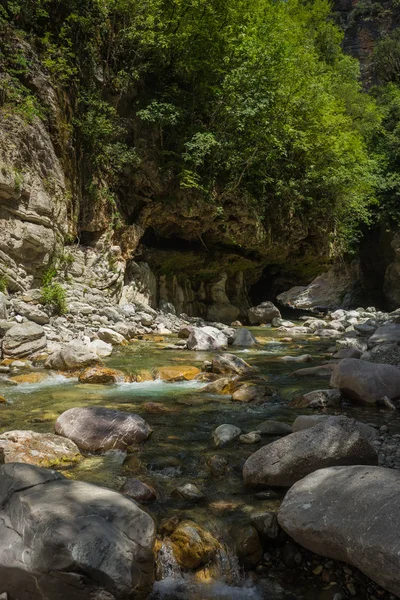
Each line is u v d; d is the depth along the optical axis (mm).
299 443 3695
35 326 9031
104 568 2363
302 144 16172
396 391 5977
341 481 3025
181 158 14914
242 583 2842
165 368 7719
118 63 14391
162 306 15969
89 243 13844
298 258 21078
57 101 12297
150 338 11844
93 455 4270
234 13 14711
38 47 12078
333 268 34500
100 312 12156
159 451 4355
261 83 14602
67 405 5723
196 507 3363
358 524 2635
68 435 4457
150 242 17000
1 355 8469
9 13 11578
